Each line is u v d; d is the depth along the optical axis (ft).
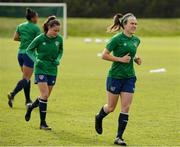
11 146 99.04
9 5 553.23
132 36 104.42
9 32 579.89
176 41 554.46
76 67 270.87
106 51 102.78
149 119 128.98
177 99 161.99
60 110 141.18
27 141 103.50
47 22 115.55
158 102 155.94
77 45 475.72
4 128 116.26
